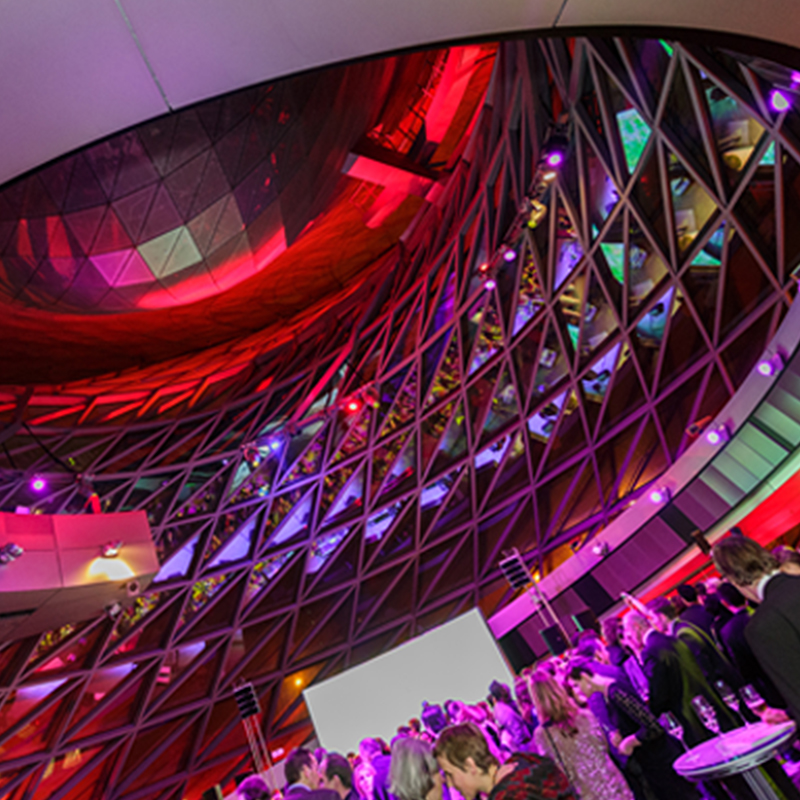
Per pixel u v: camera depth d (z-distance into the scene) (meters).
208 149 15.88
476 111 28.28
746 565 4.07
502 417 30.77
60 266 16.94
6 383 30.58
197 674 31.59
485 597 31.06
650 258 22.33
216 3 2.97
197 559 31.69
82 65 2.97
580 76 20.33
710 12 3.71
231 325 36.25
